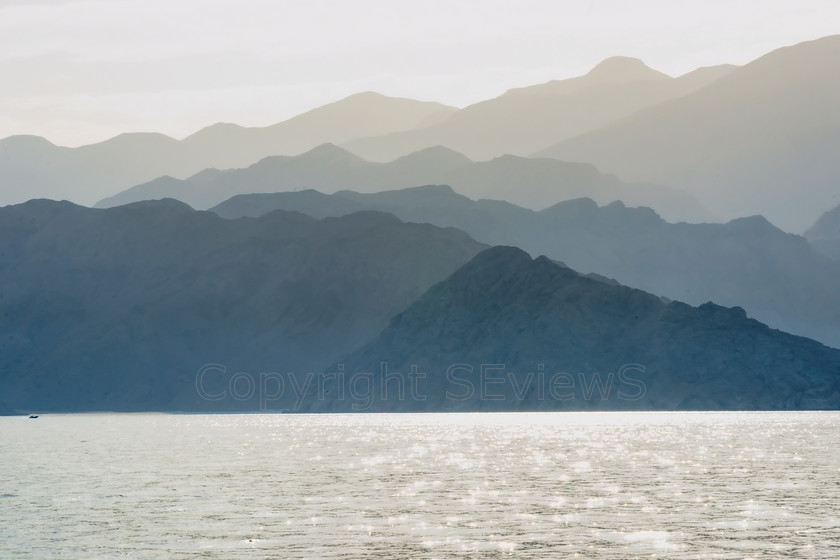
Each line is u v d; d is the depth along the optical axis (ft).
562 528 361.71
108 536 352.69
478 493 464.24
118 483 527.40
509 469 584.81
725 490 471.21
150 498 457.27
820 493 457.68
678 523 371.35
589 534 349.20
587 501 433.07
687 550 320.91
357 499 445.37
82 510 418.10
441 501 436.35
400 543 334.65
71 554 321.93
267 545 332.60
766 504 421.18
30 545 337.31
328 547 328.29
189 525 374.43
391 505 424.05
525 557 311.88
